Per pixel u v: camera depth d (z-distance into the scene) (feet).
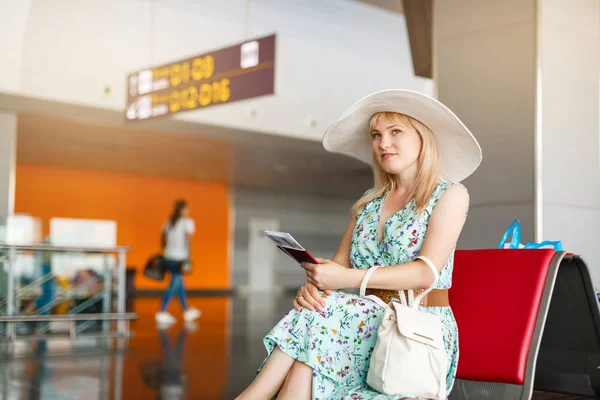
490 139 11.97
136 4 30.25
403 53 37.83
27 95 29.01
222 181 59.26
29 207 51.37
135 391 11.89
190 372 14.11
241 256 61.82
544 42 11.44
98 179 54.49
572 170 11.44
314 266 5.97
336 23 35.14
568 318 7.30
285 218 64.75
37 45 28.76
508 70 11.80
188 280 58.80
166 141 38.37
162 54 31.17
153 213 57.06
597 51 12.01
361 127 7.18
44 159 48.34
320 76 35.78
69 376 13.60
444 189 6.35
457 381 6.77
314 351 5.88
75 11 29.12
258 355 16.97
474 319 6.66
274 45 19.43
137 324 26.53
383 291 6.24
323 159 43.37
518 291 6.53
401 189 6.75
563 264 6.88
